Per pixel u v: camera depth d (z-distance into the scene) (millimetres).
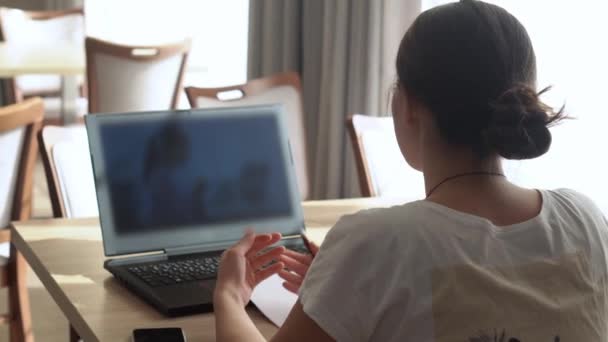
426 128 1093
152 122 1725
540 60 3080
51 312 3236
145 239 1685
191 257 1689
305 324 1032
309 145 4348
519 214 1096
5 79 5086
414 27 1096
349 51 4031
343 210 2176
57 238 1862
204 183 1745
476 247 1046
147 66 4285
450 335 1017
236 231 1751
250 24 4496
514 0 3174
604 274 1143
